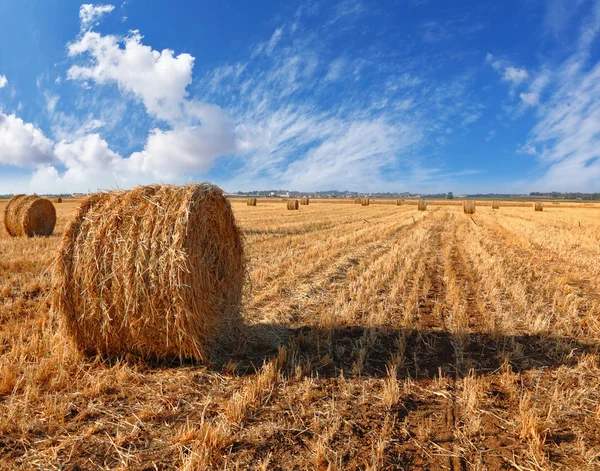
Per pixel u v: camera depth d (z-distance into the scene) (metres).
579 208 52.72
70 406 3.92
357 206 52.50
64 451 3.28
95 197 5.20
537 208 42.72
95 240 4.84
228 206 5.89
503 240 16.30
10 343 5.34
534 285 8.92
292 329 6.25
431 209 46.16
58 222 20.92
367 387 4.42
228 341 5.69
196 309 4.84
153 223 4.83
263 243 14.41
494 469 3.15
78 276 4.85
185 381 4.55
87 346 5.07
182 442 3.36
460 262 11.62
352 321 6.55
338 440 3.47
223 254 5.75
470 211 35.88
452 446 3.41
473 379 4.50
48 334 5.46
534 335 5.97
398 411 3.94
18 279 8.55
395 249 13.10
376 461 3.17
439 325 6.45
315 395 4.21
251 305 7.31
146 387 4.40
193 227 4.86
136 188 5.22
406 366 4.96
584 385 4.40
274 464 3.16
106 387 4.32
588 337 5.84
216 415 3.86
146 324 4.77
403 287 8.63
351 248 13.71
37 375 4.39
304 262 10.93
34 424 3.57
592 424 3.71
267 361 5.10
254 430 3.59
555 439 3.51
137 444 3.39
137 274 4.71
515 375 4.66
